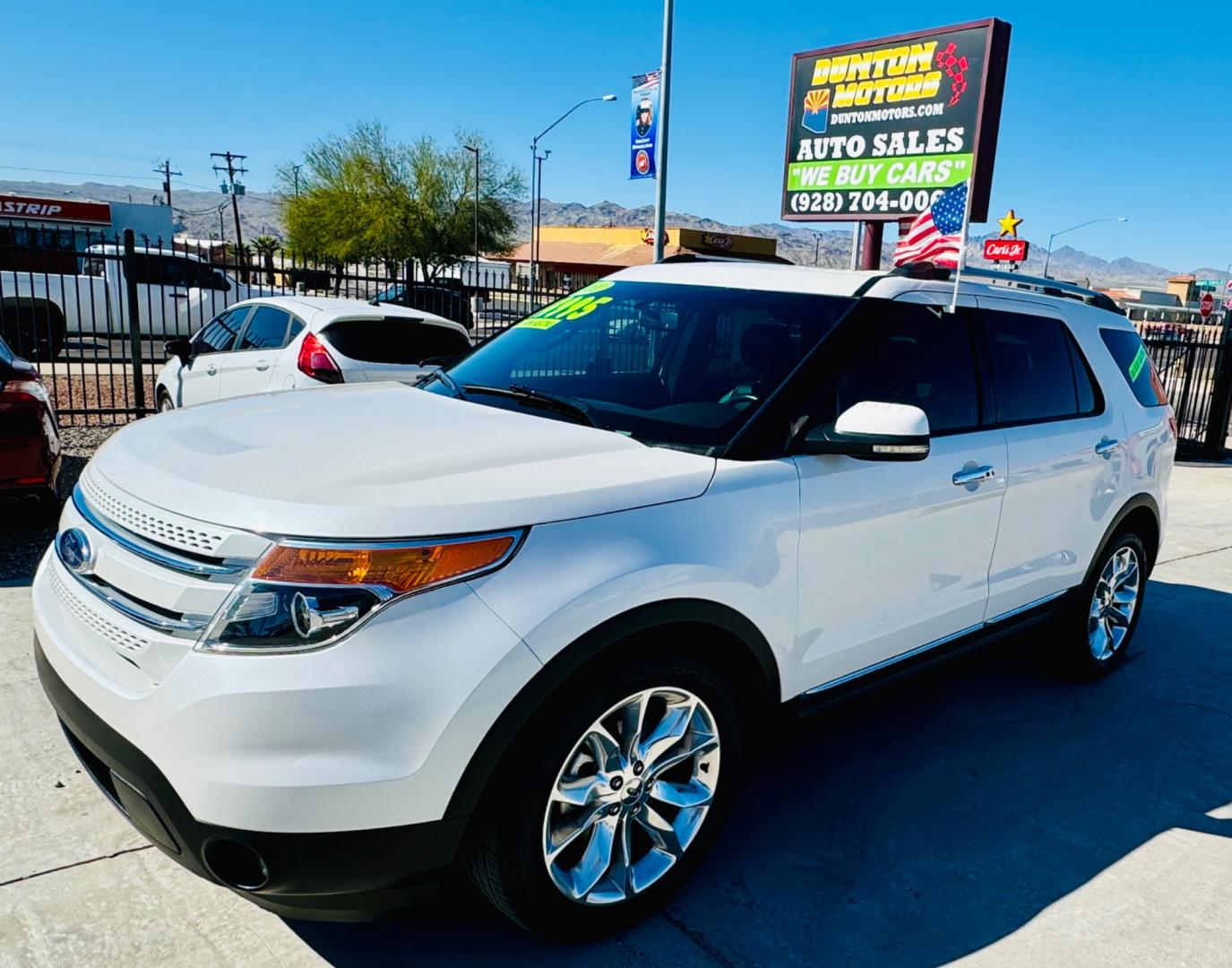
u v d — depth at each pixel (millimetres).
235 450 2467
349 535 2029
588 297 3793
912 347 3285
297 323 7457
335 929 2502
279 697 1940
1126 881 2975
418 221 46781
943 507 3219
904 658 3299
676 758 2566
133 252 10242
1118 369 4363
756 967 2469
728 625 2555
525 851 2246
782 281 3424
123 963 2328
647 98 14508
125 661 2172
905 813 3287
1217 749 3951
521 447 2568
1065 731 4020
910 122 11602
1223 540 7922
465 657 2055
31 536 5551
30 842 2779
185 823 1996
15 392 5055
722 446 2729
